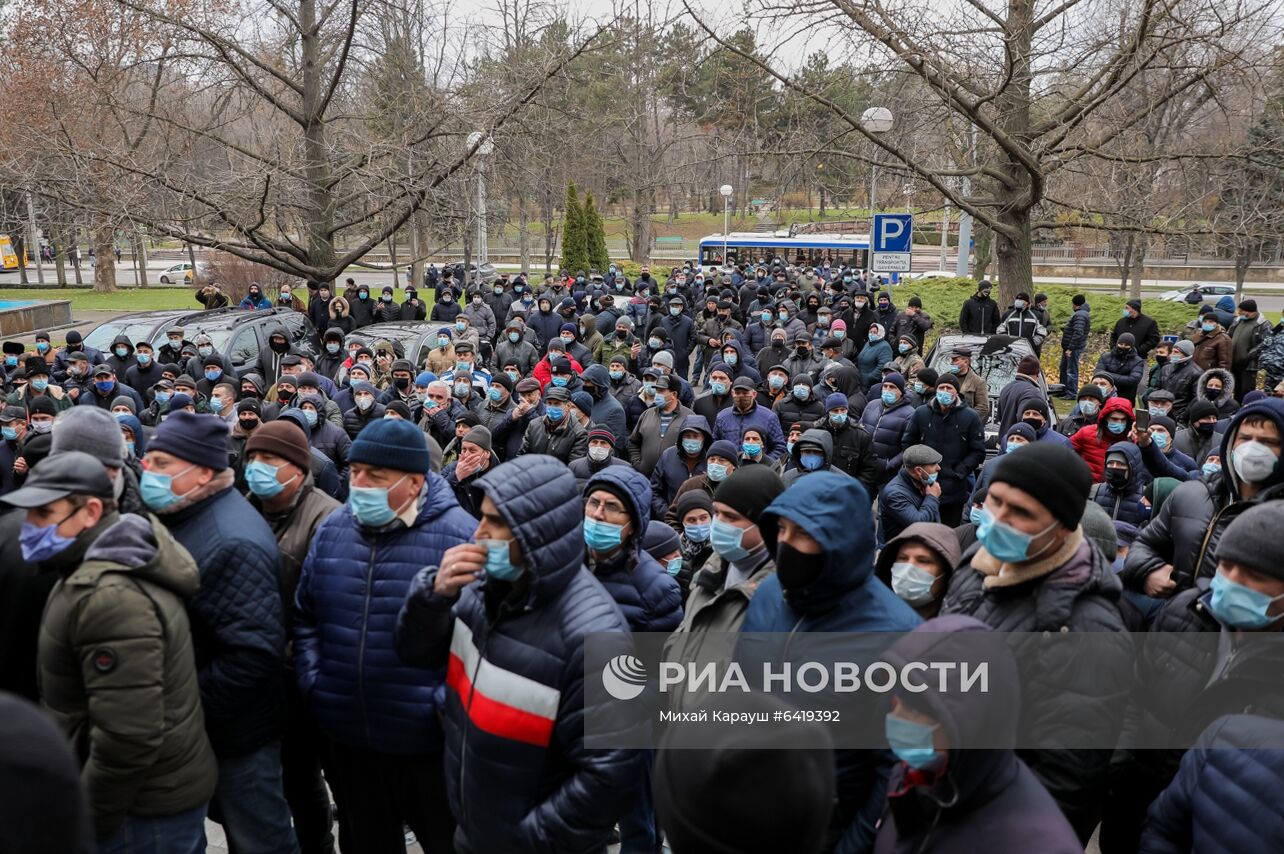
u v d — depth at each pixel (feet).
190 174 57.57
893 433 28.76
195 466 11.21
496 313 69.26
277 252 63.52
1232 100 44.27
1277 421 11.76
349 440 26.23
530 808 9.96
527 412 28.40
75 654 9.47
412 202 56.49
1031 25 43.01
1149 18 39.14
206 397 34.45
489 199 73.56
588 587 10.20
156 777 9.92
